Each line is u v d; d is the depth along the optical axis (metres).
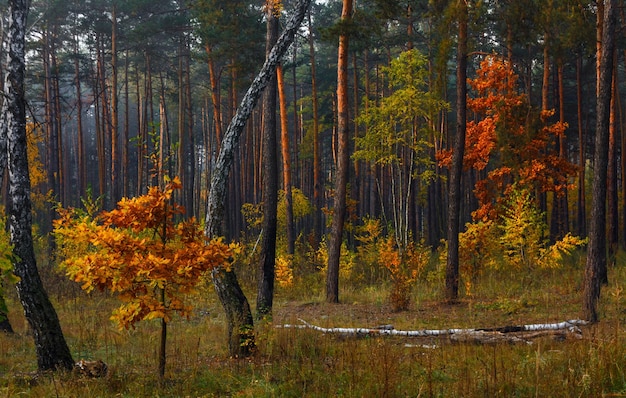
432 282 18.39
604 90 11.09
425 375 7.03
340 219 17.14
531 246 18.11
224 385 7.14
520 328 9.94
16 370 8.66
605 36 11.14
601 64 11.16
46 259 29.25
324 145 58.50
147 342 10.87
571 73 37.91
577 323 10.49
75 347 10.56
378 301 16.00
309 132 40.69
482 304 14.02
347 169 17.27
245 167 42.41
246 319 9.11
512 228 18.16
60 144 37.25
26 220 8.11
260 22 29.09
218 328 12.52
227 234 32.94
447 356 8.18
